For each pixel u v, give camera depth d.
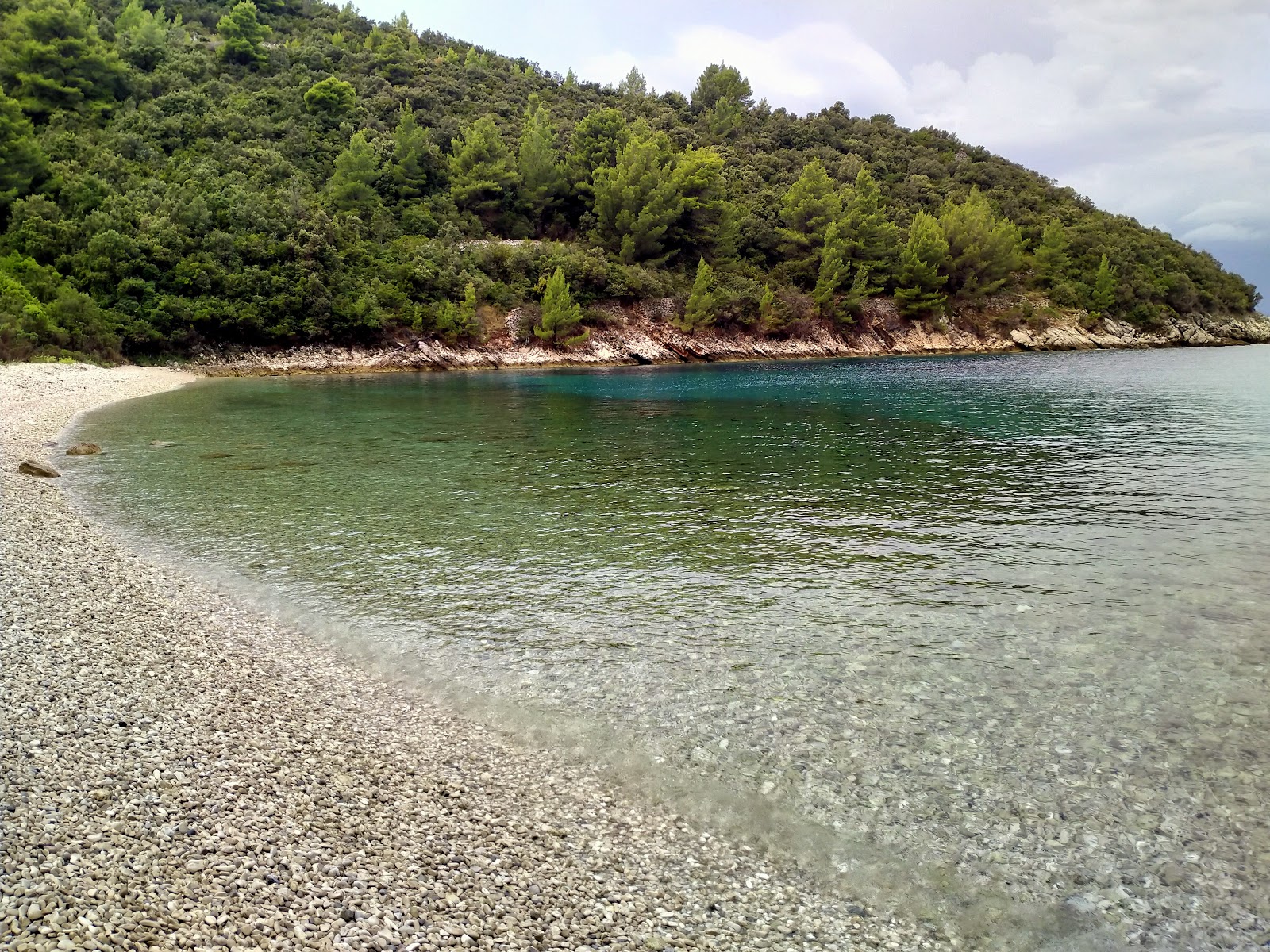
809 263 89.50
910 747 7.46
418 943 4.69
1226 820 6.31
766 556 13.52
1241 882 5.64
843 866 5.86
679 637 10.13
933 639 9.92
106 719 7.29
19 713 7.20
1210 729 7.68
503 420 32.78
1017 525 15.18
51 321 50.44
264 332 60.91
